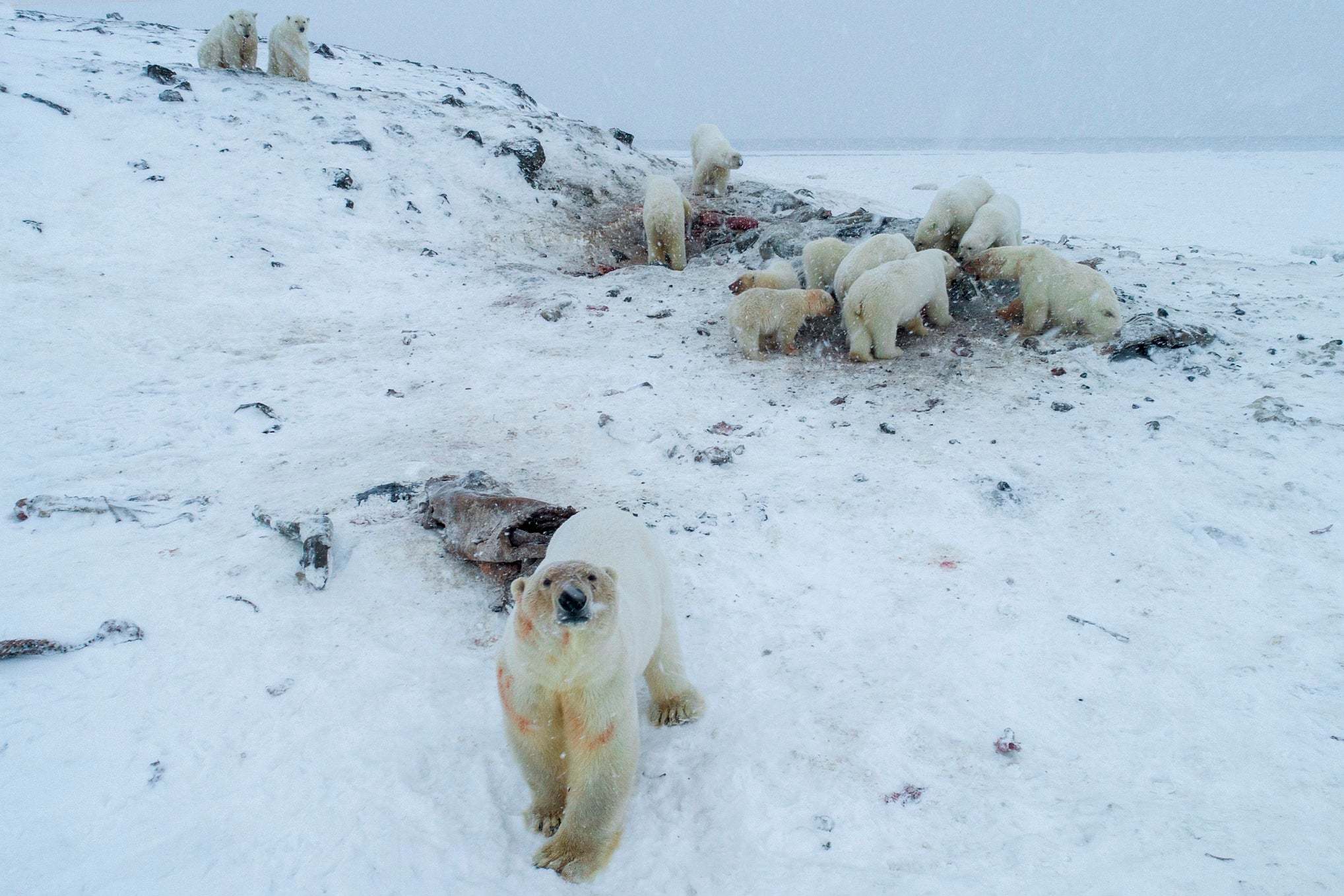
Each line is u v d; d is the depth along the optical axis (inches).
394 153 533.0
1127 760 136.8
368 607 173.6
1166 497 210.8
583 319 373.4
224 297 365.1
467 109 647.1
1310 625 165.3
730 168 593.0
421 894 113.9
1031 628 170.7
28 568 179.2
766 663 164.2
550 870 117.9
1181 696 150.5
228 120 504.4
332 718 143.9
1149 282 391.9
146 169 440.5
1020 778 134.2
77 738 135.1
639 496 222.5
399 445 249.0
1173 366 284.8
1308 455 223.8
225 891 111.5
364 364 319.0
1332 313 334.6
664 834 126.3
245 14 571.2
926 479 227.5
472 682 155.4
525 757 119.6
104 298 341.7
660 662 145.0
